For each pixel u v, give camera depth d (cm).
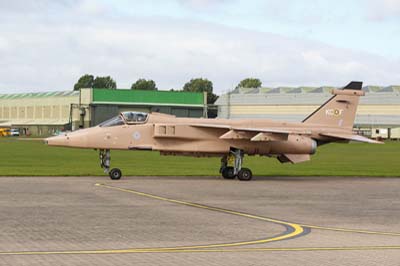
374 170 5950
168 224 2288
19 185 3803
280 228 2233
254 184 4231
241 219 2459
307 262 1617
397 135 19812
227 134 4681
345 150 11862
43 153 8900
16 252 1702
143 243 1875
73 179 4378
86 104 19988
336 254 1736
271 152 4884
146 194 3391
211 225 2278
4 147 11181
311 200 3241
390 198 3384
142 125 4684
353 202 3173
